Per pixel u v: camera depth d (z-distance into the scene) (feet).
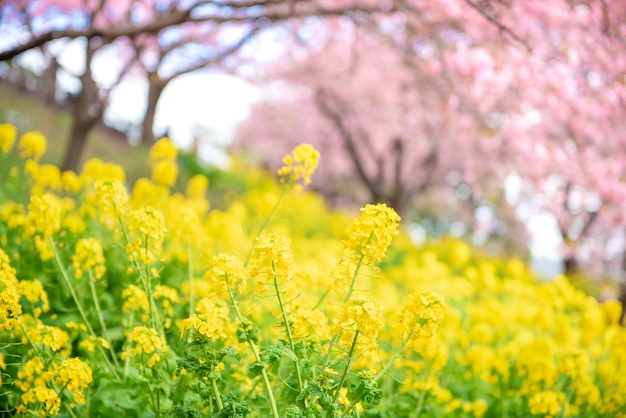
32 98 60.70
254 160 89.97
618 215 33.19
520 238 67.46
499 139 32.07
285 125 70.18
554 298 23.26
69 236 15.62
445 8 23.90
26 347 11.75
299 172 13.47
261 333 12.65
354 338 8.79
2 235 15.28
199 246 17.37
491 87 26.99
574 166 30.91
